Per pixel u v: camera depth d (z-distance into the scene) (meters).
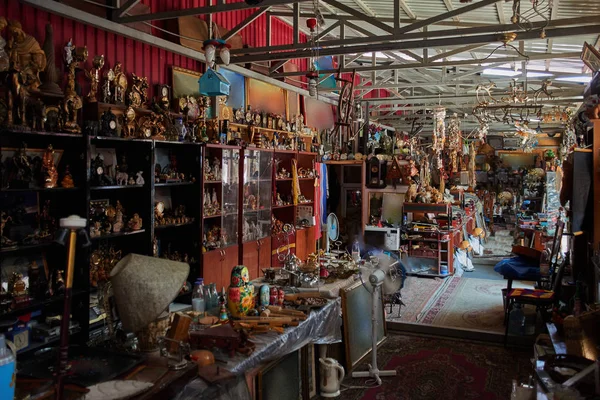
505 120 12.79
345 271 5.86
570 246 7.27
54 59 5.04
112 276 2.95
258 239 8.20
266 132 9.50
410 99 13.42
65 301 2.24
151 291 2.88
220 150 7.36
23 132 4.18
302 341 4.15
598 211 5.50
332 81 10.91
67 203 4.89
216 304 4.47
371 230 10.20
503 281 9.94
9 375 2.22
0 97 4.35
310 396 4.64
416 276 10.36
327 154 11.46
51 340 4.49
